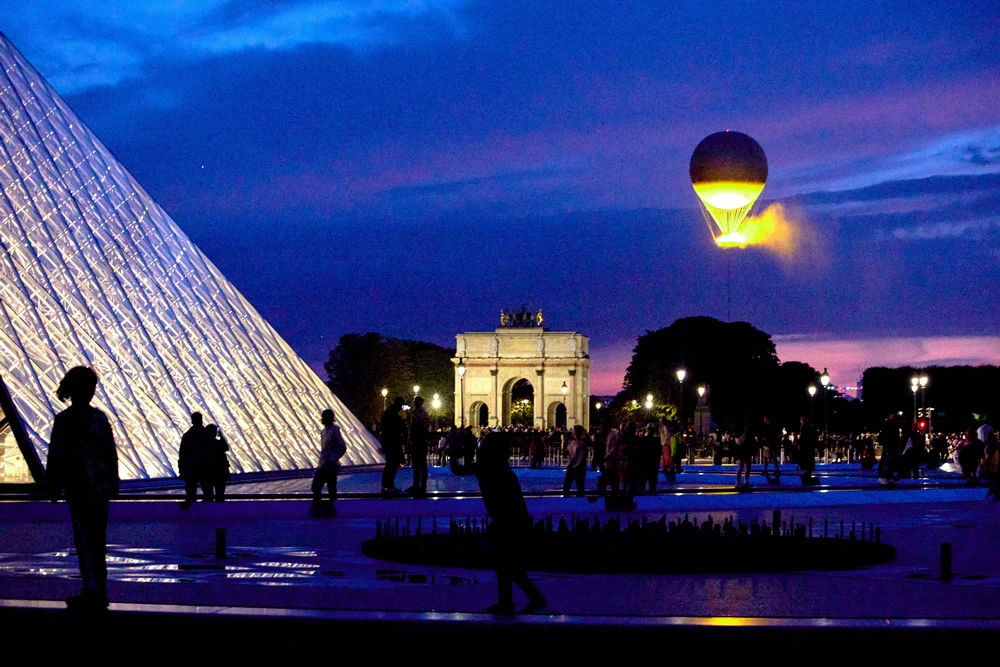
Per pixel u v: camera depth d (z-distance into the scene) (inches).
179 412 2529.5
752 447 2583.7
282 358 3272.6
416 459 2105.1
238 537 1499.8
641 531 1266.0
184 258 2972.4
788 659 805.9
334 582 1077.1
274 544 1413.6
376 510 1881.2
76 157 2714.1
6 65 2657.5
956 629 810.2
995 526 1713.8
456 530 1371.8
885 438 2532.0
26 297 2228.1
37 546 1376.7
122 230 2733.8
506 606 896.9
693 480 3105.3
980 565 1219.9
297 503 1854.1
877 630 808.3
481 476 915.4
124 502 1796.3
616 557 1155.9
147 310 2642.7
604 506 1980.8
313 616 836.6
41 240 2404.0
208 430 1835.6
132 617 839.1
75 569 1170.0
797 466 4175.7
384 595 959.0
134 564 1214.3
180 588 958.4
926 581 1088.8
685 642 809.5
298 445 3083.2
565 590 1009.5
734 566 1144.2
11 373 2058.3
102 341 2394.2
